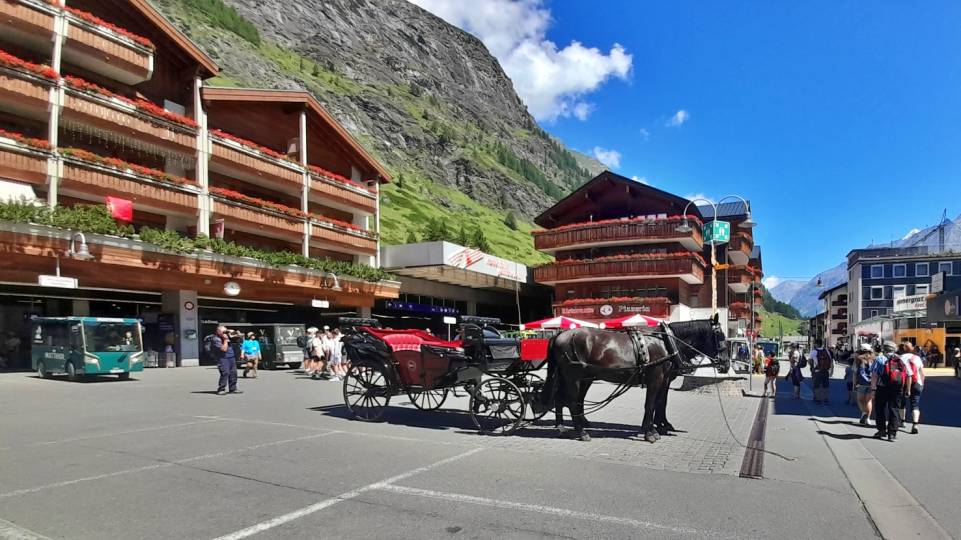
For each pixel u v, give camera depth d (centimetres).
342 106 17875
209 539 523
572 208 5162
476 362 1091
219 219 3128
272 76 16088
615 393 1080
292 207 3856
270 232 3478
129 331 2189
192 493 665
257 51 16988
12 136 2255
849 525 591
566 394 1044
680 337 1127
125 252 2517
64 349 2122
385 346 1199
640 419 1312
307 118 3875
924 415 1608
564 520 586
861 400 1384
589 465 825
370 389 1241
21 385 1884
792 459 905
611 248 4941
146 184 2736
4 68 2269
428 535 539
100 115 2580
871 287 8819
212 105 3309
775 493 700
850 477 796
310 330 2433
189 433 1047
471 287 5616
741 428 1249
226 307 3594
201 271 2862
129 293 3034
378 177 4478
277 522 570
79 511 600
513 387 1081
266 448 916
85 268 2414
